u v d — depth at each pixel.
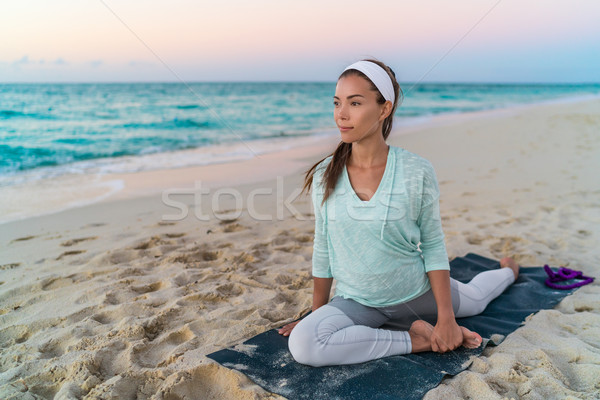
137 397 2.02
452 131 12.00
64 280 3.27
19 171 6.88
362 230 2.13
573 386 2.03
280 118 15.49
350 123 2.03
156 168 7.30
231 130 11.97
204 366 2.15
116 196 5.63
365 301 2.29
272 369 2.15
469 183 6.42
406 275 2.21
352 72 2.03
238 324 2.62
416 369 2.09
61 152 8.27
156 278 3.32
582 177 6.55
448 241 4.09
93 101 16.95
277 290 3.14
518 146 9.47
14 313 2.81
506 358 2.17
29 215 4.83
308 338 2.12
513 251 3.83
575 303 2.84
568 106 20.50
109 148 8.83
